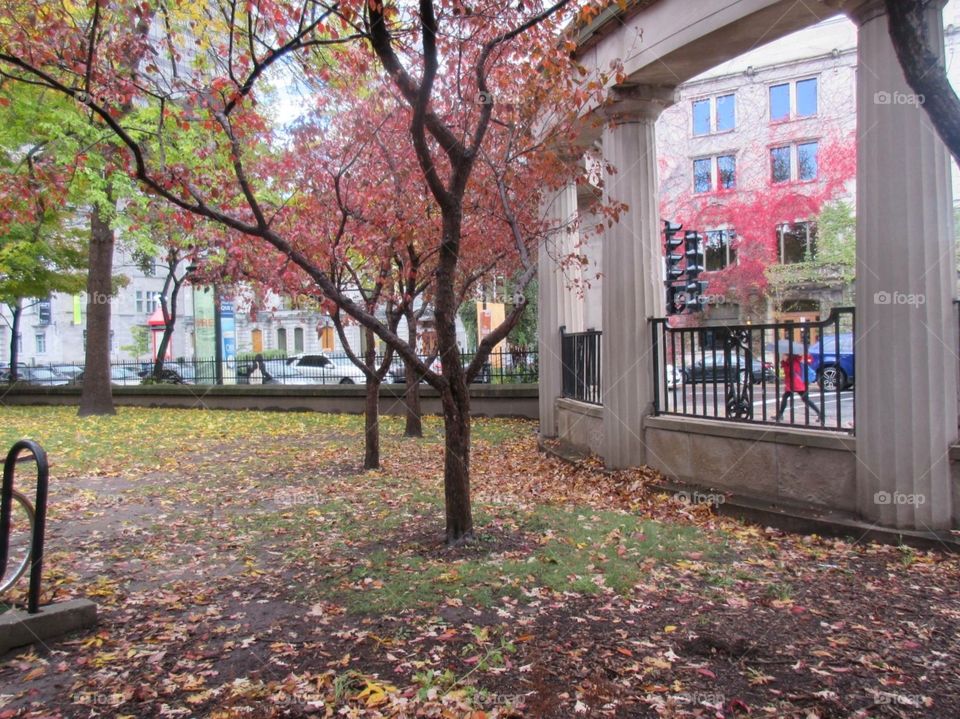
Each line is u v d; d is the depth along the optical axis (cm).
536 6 603
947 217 556
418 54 653
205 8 667
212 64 745
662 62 727
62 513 735
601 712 321
